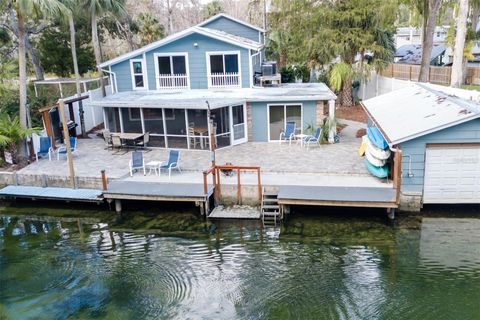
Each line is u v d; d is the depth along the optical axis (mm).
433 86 22562
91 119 27750
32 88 29312
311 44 28906
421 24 29703
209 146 21703
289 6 30406
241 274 12164
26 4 17922
